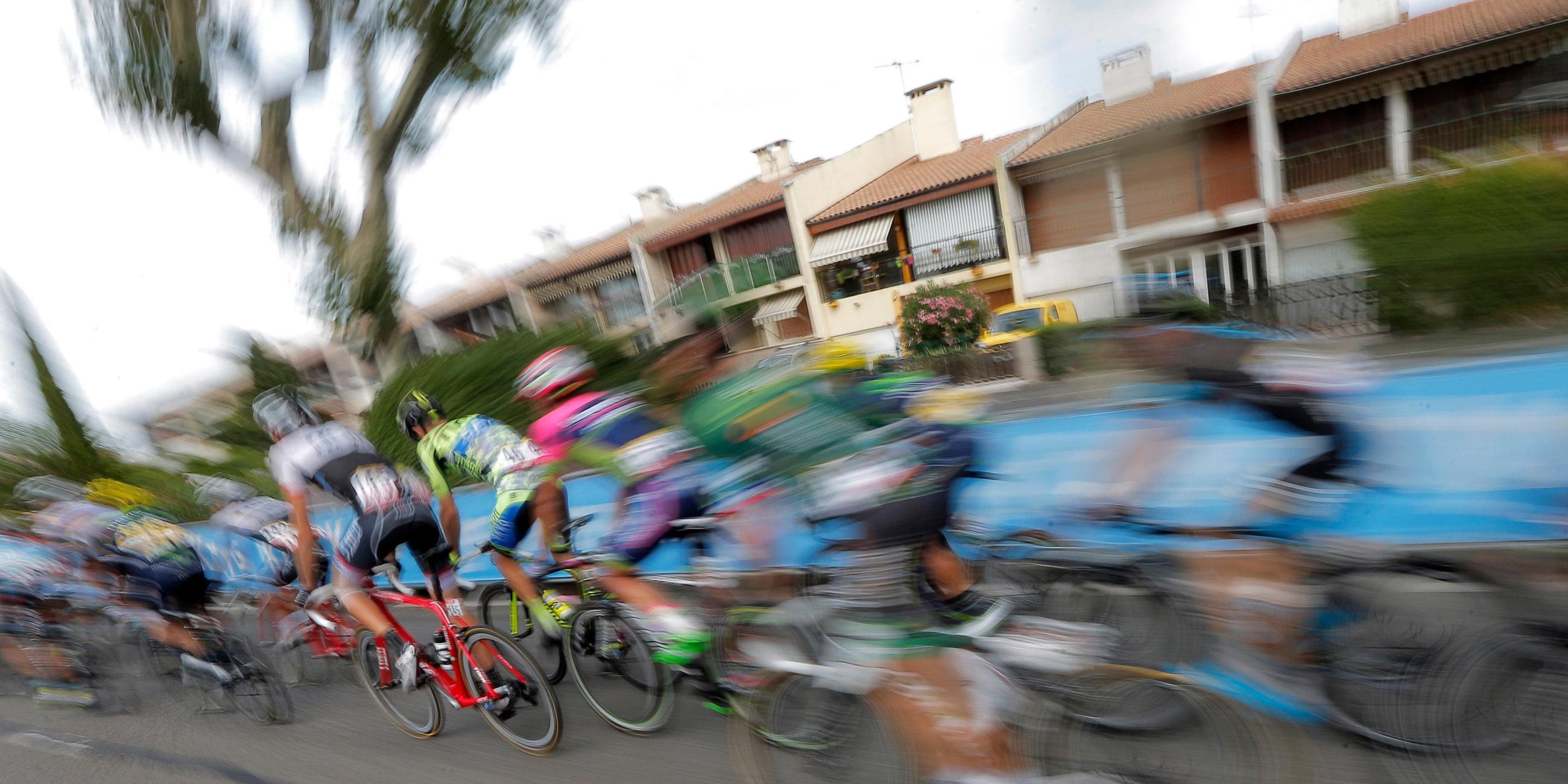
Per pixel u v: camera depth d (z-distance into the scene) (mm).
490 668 3963
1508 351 3600
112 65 12266
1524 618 2570
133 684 5750
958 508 3773
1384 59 15188
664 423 3752
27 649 5938
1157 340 2963
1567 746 2393
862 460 2854
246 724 5039
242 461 15633
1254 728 2443
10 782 4770
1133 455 3232
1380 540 3807
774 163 30219
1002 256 22250
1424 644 2684
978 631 2818
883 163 26906
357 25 12211
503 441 4379
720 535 3738
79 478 15828
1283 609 2830
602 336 11648
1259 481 2916
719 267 25547
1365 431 2834
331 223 13148
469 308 29547
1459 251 8469
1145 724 2607
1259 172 15797
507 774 3824
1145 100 16969
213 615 5430
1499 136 14125
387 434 12586
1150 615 3307
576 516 6355
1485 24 14898
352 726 4727
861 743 3004
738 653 3504
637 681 3977
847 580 2920
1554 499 3459
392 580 4301
